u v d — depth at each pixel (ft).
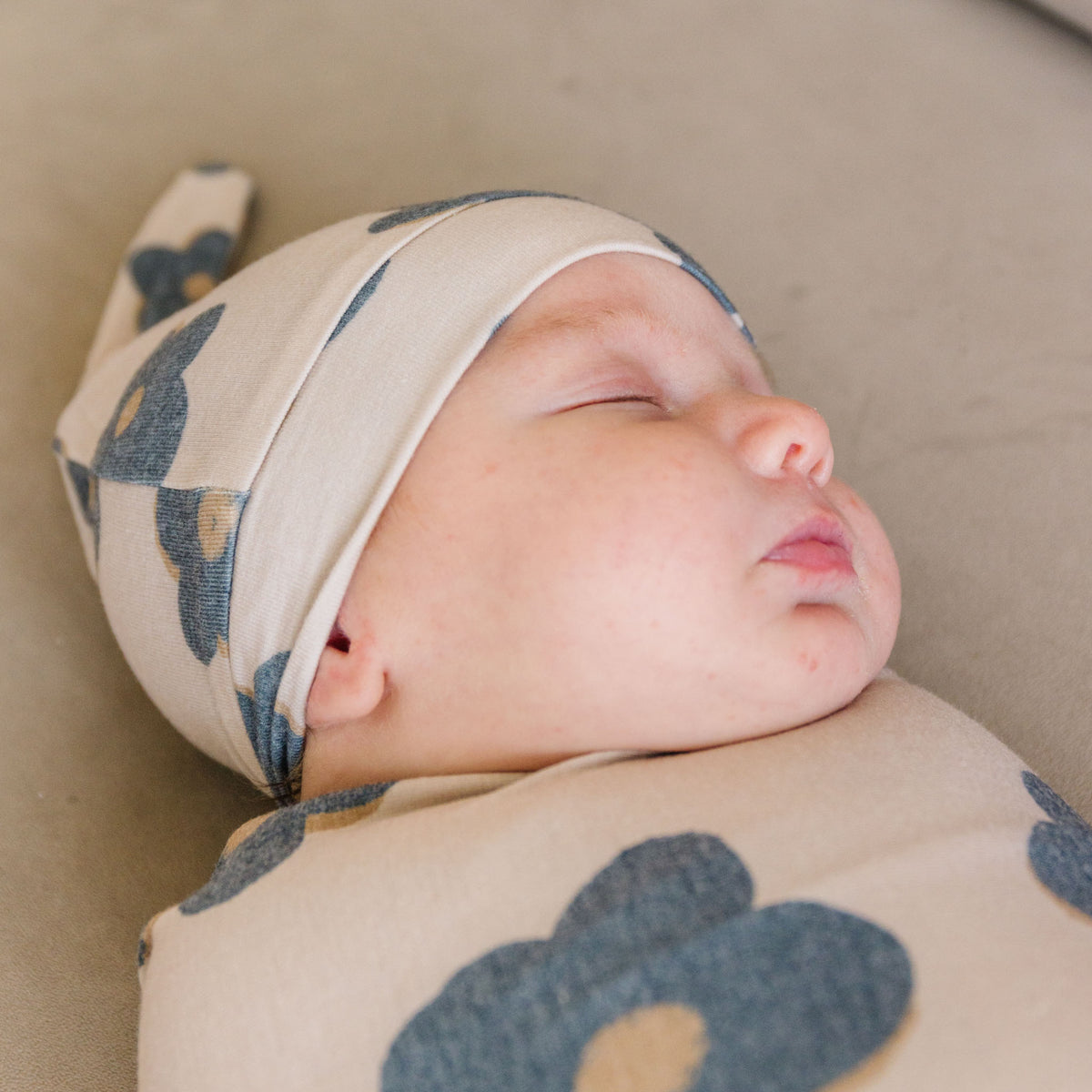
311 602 2.06
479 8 4.47
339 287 2.21
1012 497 2.86
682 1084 1.40
